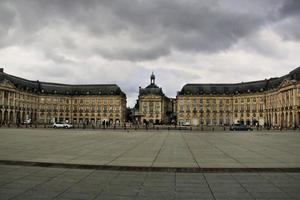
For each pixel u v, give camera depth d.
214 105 153.12
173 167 13.88
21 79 140.00
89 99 159.62
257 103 140.62
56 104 155.38
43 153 18.72
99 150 20.92
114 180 11.21
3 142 26.95
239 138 36.81
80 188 9.98
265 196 9.16
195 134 47.16
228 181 11.13
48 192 9.45
